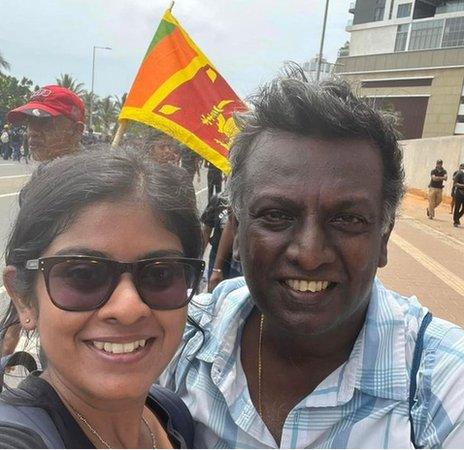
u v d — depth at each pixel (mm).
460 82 19578
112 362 416
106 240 411
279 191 481
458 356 496
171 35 1264
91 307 407
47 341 419
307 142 477
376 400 513
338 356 542
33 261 417
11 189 4879
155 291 430
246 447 549
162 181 438
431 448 477
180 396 607
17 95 21062
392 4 23969
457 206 5895
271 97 490
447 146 9164
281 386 556
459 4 22203
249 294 599
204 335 598
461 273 3260
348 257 485
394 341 522
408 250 4020
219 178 2301
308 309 499
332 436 514
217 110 1268
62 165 430
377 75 22172
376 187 488
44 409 414
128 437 464
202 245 485
